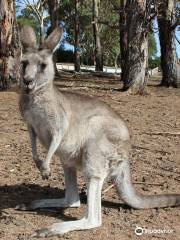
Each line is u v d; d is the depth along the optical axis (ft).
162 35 40.60
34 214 10.81
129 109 26.00
